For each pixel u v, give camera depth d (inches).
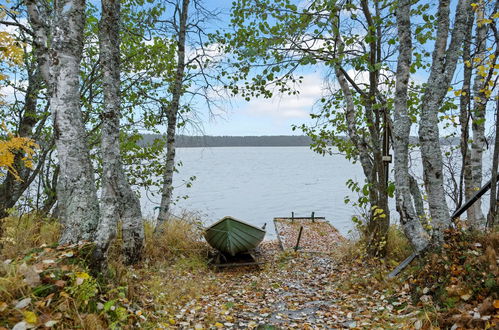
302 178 2516.0
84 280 136.0
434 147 206.1
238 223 368.2
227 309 214.4
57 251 156.9
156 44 337.1
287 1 299.9
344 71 302.4
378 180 310.7
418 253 216.2
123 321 143.4
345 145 409.7
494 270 151.3
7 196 301.7
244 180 2336.4
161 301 200.8
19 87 317.7
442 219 204.7
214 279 294.4
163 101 361.4
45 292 126.5
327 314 198.8
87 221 169.9
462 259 177.5
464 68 283.9
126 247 273.6
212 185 1972.2
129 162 375.2
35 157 332.8
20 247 192.9
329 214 1013.8
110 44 204.5
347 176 2716.5
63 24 169.3
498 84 236.4
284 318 199.3
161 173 394.0
